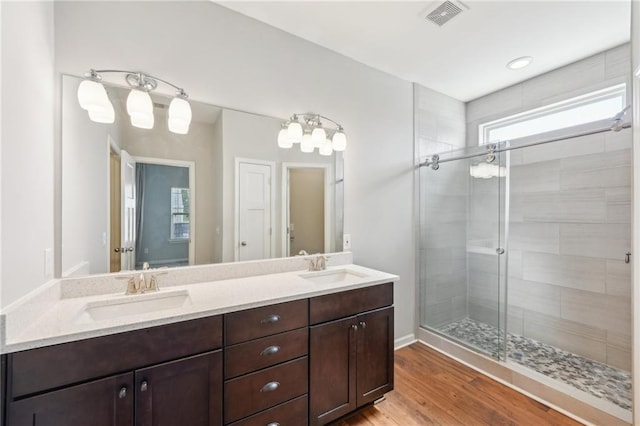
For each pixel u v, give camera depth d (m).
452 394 1.95
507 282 2.64
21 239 1.04
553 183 2.54
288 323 1.44
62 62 1.37
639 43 1.37
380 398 1.88
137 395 1.08
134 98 1.43
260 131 1.94
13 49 0.99
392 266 2.63
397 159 2.66
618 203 2.16
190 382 1.19
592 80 2.29
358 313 1.71
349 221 2.36
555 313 2.53
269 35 1.96
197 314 1.20
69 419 0.97
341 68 2.30
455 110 3.14
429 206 2.85
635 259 1.41
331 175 2.26
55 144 1.34
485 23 1.91
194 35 1.70
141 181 1.58
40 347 0.94
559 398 1.79
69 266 1.38
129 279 1.45
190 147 1.71
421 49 2.23
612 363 2.19
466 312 2.78
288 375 1.44
